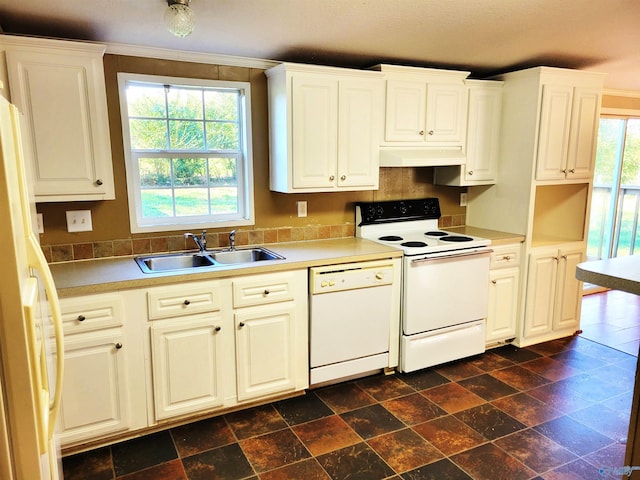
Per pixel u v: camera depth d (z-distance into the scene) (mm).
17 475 1042
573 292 3764
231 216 3100
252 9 2078
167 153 2850
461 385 2984
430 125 3293
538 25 2383
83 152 2344
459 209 3980
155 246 2846
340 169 3020
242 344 2557
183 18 1811
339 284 2770
